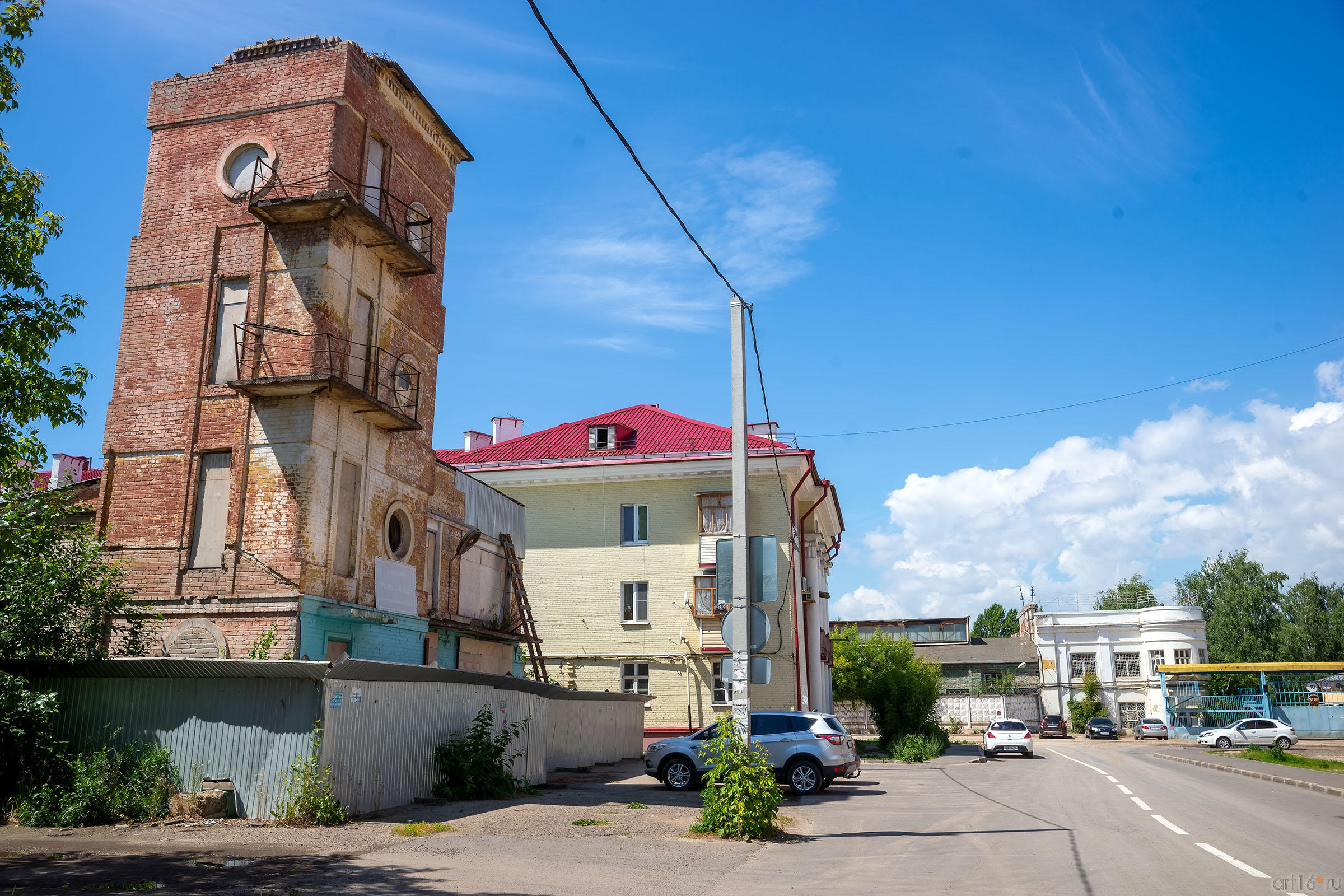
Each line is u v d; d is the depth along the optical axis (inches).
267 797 478.0
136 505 692.1
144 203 746.8
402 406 783.7
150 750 500.4
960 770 1048.2
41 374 510.3
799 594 1244.5
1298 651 2662.4
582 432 1465.3
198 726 498.9
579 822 501.0
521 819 506.3
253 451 674.8
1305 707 2027.6
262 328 677.9
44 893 302.2
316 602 649.0
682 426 1429.6
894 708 1457.9
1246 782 872.3
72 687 522.3
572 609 1290.6
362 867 358.9
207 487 687.7
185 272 722.2
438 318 859.4
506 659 998.4
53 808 474.0
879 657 1507.1
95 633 563.8
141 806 473.4
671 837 459.8
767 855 410.0
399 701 553.3
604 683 1259.2
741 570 484.4
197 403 695.7
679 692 1237.7
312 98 719.7
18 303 503.2
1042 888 331.9
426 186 847.1
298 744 482.3
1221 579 2933.1
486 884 330.6
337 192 668.1
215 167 733.9
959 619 2955.2
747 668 475.2
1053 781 868.0
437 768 588.7
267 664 484.7
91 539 629.9
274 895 304.2
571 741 893.2
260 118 730.8
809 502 1439.5
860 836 476.7
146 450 700.0
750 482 1273.4
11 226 497.4
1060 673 2461.9
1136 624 2433.6
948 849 431.2
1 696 484.7
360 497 719.7
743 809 456.1
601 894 317.7
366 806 513.3
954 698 2453.2
